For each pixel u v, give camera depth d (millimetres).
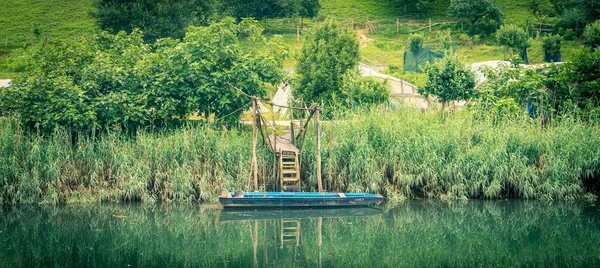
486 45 69625
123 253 22438
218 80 32219
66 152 29734
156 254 22344
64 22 79938
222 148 30141
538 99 35125
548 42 60406
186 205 29344
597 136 30516
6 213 27828
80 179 29875
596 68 34844
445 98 36344
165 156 30062
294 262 21375
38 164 29266
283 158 30406
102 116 31109
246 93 32844
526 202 29531
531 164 30453
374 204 29781
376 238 24516
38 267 20469
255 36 35156
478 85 38406
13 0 87188
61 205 29109
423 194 30484
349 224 26578
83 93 31078
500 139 30406
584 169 30141
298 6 76500
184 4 65500
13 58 59125
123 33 37062
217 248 23125
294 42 73375
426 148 30234
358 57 44188
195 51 32906
